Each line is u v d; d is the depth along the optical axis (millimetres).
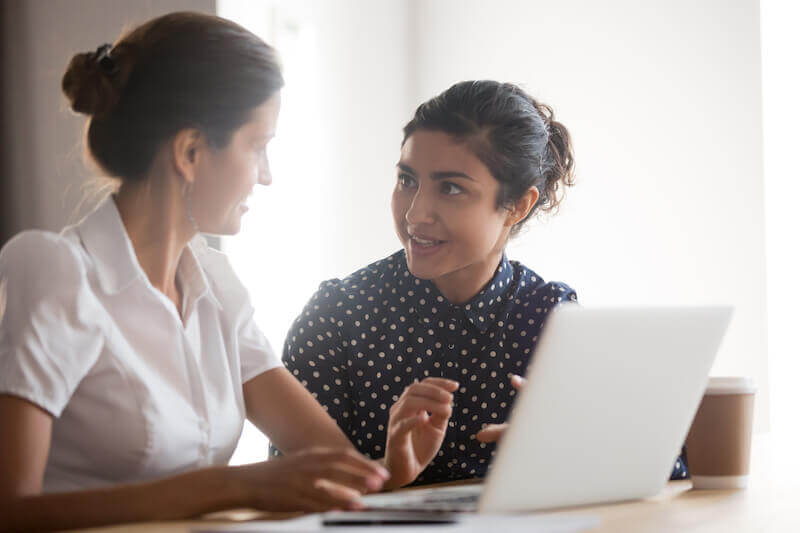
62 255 1126
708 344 1126
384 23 4211
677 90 3633
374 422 1685
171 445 1210
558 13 3928
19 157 3176
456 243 1609
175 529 930
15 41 3176
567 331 976
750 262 3459
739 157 3496
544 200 1725
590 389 1024
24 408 1038
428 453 1336
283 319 3783
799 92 3420
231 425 1341
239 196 1261
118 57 1218
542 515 1000
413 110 4332
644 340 1052
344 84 4039
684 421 1156
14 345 1059
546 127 1710
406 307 1711
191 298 1343
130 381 1170
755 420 3402
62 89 1254
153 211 1245
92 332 1126
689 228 3586
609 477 1112
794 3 3434
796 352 3391
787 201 3428
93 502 969
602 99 3801
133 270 1210
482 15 4137
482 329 1695
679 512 1097
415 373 1691
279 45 3744
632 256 3701
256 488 975
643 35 3715
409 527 835
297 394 1452
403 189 1666
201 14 1250
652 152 3678
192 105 1207
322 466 975
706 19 3576
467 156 1588
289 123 3844
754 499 1212
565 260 3832
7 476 1005
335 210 4000
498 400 1691
